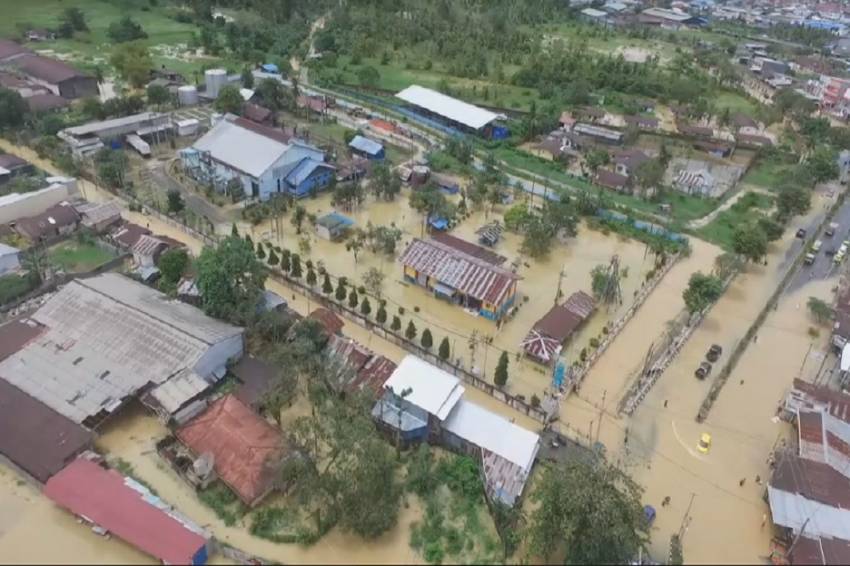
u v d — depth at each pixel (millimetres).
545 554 40719
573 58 156125
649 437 53375
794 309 72625
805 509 45094
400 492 45125
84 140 95938
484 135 118250
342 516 42875
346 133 108375
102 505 42875
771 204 97375
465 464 48344
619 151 111188
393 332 62750
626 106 136375
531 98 139250
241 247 62188
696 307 67188
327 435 48281
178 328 55469
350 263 75438
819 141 124812
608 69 152125
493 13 185375
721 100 150125
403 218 86562
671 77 149750
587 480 40875
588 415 55312
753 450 52656
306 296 68562
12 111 101250
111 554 41469
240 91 118000
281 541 42844
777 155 116000
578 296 68188
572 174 104562
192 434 48312
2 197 77250
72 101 117000
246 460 46000
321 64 149250
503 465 47688
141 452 49062
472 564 42156
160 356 53656
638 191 98125
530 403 55344
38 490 45781
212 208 85250
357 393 51938
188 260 68000
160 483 46531
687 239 85375
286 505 45250
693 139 120375
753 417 56188
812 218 95500
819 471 48062
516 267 76750
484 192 89438
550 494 40594
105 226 76875
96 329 56656
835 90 148500
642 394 57594
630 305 71000
